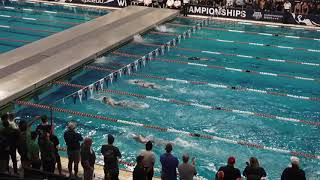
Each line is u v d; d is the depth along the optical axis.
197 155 12.66
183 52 20.92
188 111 15.27
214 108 15.53
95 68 18.53
